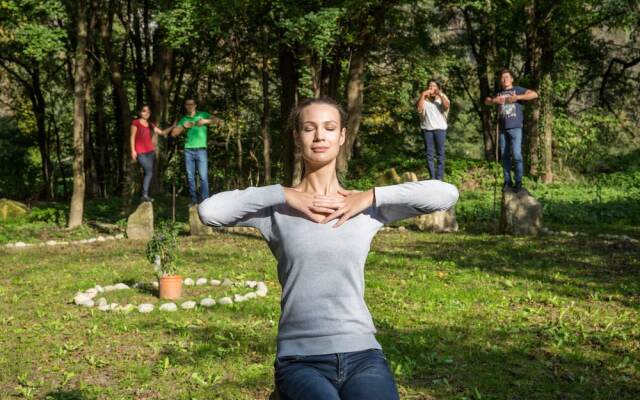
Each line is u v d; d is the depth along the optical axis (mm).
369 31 23547
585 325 7914
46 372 6586
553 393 5777
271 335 7656
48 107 37438
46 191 35781
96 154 35844
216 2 20797
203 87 34250
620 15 26406
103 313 8859
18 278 11508
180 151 32344
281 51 24875
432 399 5672
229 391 5938
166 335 7758
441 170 15328
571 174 28328
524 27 26875
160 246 9734
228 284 10617
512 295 9391
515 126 15312
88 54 26984
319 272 2930
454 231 16234
